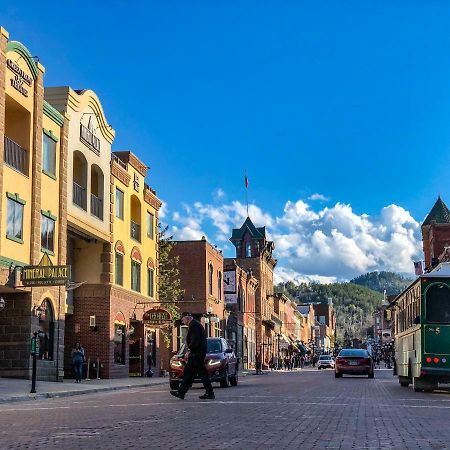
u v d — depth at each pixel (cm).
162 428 1058
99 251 3684
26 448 850
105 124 3700
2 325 2786
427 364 2061
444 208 7412
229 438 938
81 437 953
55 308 3023
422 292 2098
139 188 4278
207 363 2405
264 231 8819
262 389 2316
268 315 9062
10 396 1941
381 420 1206
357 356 3809
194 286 5547
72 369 3566
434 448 861
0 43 2602
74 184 3344
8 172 2667
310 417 1245
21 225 2762
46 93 3234
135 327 4166
